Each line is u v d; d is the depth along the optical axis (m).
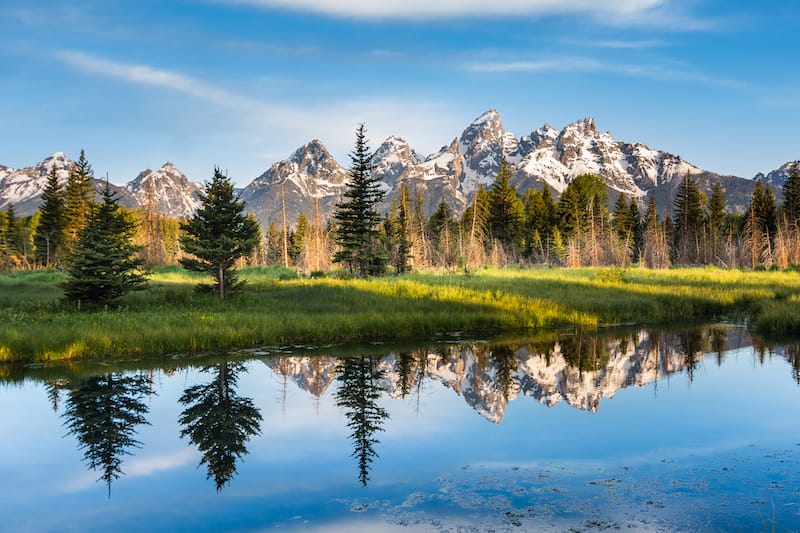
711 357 19.59
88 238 28.19
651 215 91.62
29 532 7.57
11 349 18.77
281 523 7.68
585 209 92.50
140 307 27.30
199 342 21.06
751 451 10.27
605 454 10.29
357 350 21.22
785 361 18.77
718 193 96.25
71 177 69.31
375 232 51.97
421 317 25.19
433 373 17.70
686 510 7.80
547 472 9.42
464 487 8.84
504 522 7.54
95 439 11.61
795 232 70.56
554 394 15.01
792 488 8.49
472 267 64.06
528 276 47.53
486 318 26.47
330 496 8.61
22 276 47.34
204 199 30.98
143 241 71.88
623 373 17.39
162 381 16.56
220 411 13.68
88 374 17.25
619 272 44.38
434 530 7.36
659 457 10.05
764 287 37.66
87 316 24.28
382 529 7.43
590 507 7.96
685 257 85.44
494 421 12.61
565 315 27.83
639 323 28.05
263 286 36.81
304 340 22.81
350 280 40.31
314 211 79.44
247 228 31.50
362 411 13.64
